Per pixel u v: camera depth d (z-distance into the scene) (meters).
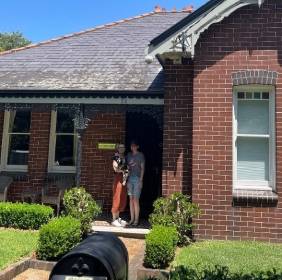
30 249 4.62
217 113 5.70
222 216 5.55
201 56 5.81
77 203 5.61
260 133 5.77
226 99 5.70
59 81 6.70
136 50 7.89
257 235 5.46
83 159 7.49
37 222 5.76
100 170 7.43
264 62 5.68
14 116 7.89
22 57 8.02
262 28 5.74
